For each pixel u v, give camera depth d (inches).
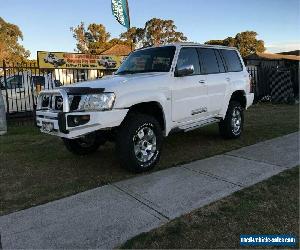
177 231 129.7
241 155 233.3
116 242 123.8
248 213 142.6
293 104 565.9
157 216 142.3
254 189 169.0
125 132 190.5
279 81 586.9
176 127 226.1
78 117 179.3
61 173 209.5
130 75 220.2
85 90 181.8
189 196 162.1
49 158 247.3
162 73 216.8
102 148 271.7
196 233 128.0
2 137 336.5
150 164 201.8
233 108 279.9
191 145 269.1
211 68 259.9
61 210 152.6
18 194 176.4
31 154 261.7
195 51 248.1
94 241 124.9
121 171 207.0
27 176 206.7
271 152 238.8
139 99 193.9
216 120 262.1
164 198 160.9
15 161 242.7
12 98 436.5
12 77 443.2
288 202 152.4
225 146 262.8
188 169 204.5
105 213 147.0
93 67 622.5
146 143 201.3
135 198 162.1
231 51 292.4
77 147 242.8
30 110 447.8
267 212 143.2
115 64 642.8
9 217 148.0
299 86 583.5
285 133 305.3
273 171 195.6
